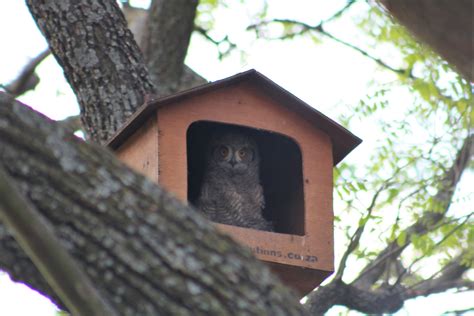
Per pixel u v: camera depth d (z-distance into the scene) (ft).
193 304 19.52
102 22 39.50
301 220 35.94
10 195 17.42
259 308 19.84
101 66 38.96
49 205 19.40
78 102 39.55
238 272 20.11
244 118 34.55
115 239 19.57
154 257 19.67
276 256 33.42
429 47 18.43
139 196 20.12
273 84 34.73
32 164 19.51
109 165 20.26
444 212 44.55
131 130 34.55
